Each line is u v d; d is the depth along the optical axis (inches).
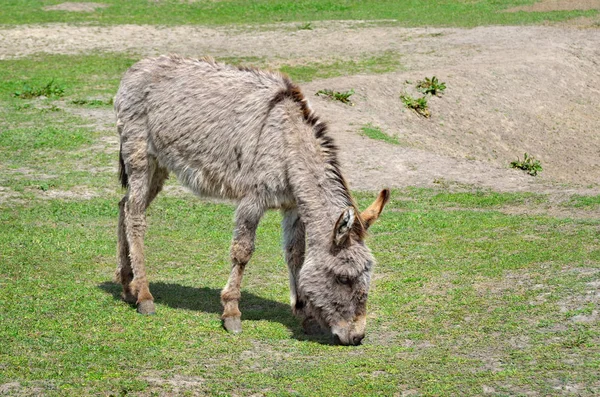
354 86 916.0
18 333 319.3
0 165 639.8
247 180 336.2
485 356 296.4
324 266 307.6
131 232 367.9
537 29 1267.2
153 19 1354.6
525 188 632.4
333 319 309.6
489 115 927.7
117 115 376.5
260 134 333.4
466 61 1071.6
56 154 677.9
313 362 297.6
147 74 366.6
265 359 301.3
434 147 819.4
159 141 362.6
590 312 330.6
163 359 297.9
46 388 264.5
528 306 346.0
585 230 474.3
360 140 756.0
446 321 339.6
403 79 957.2
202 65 363.6
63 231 484.4
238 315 338.0
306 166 322.3
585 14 1359.5
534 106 968.3
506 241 464.8
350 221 295.0
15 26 1258.6
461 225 510.9
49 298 367.6
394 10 1432.1
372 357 300.0
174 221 527.2
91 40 1189.7
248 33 1254.3
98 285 397.7
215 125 345.1
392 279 405.1
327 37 1221.1
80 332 326.3
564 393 259.0
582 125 955.3
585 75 1077.8
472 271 407.5
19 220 502.6
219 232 505.0
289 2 1483.8
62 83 948.6
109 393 262.2
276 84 345.4
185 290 396.5
